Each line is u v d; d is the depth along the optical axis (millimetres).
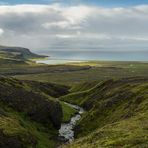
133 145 46125
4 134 68375
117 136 52812
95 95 156250
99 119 101438
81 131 98625
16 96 103438
